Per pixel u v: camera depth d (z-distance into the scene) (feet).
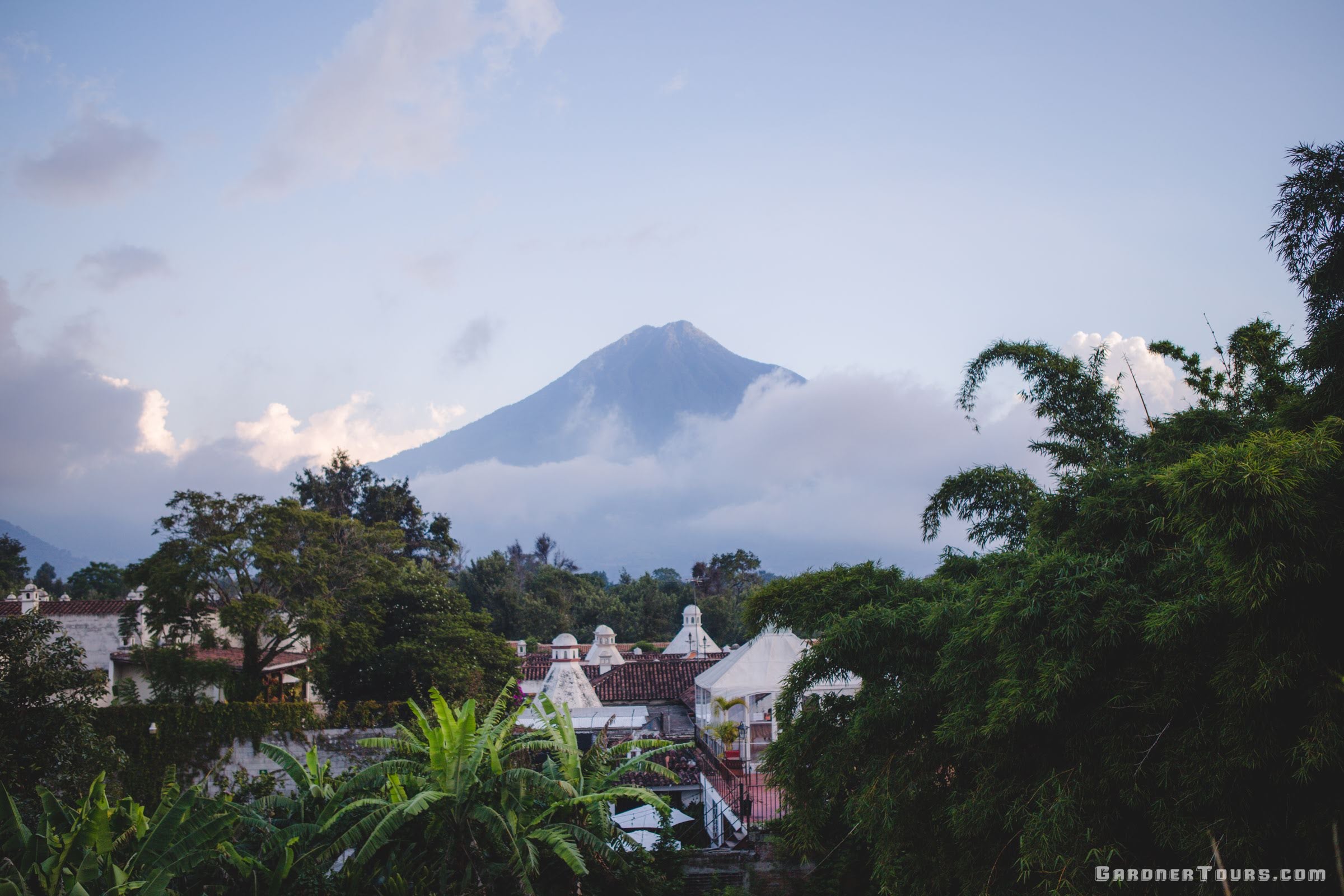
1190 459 27.66
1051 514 42.93
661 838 52.47
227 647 111.45
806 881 49.65
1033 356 50.98
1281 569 24.71
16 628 57.72
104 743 62.13
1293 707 26.81
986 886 35.50
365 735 88.53
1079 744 31.65
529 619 265.75
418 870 42.78
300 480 229.04
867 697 42.93
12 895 33.73
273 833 42.19
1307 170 36.11
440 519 240.73
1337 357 31.17
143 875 37.17
